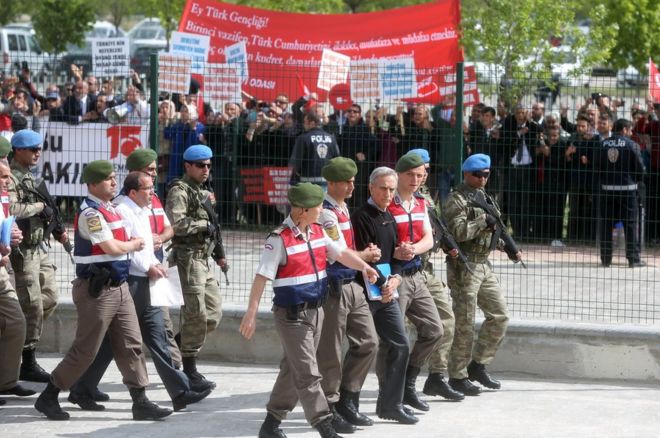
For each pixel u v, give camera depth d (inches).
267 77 669.9
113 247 420.8
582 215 644.1
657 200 682.8
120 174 621.6
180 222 470.6
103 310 424.2
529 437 413.7
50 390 434.9
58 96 781.3
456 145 585.9
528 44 957.8
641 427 430.9
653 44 1114.7
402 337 426.3
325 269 396.8
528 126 633.6
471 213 466.9
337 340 411.8
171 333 482.0
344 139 639.1
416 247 433.4
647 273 614.2
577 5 1058.1
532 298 577.3
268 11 877.2
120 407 461.4
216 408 459.8
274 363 545.0
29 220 477.7
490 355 487.8
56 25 1723.7
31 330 490.0
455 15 869.8
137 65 796.6
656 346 502.3
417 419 430.6
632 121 702.5
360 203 636.1
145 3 1553.9
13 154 486.0
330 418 391.2
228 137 653.3
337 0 1328.7
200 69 666.2
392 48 871.1
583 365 512.7
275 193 649.0
